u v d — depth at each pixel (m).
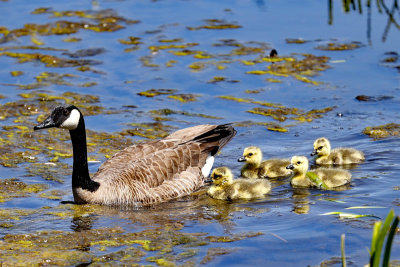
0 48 22.42
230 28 23.78
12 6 26.25
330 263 10.27
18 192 13.98
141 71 20.88
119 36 23.39
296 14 24.81
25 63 21.42
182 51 22.12
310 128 17.41
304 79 20.09
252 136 17.09
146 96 19.33
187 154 14.59
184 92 19.58
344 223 11.77
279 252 10.73
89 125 17.59
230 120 17.89
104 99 19.12
